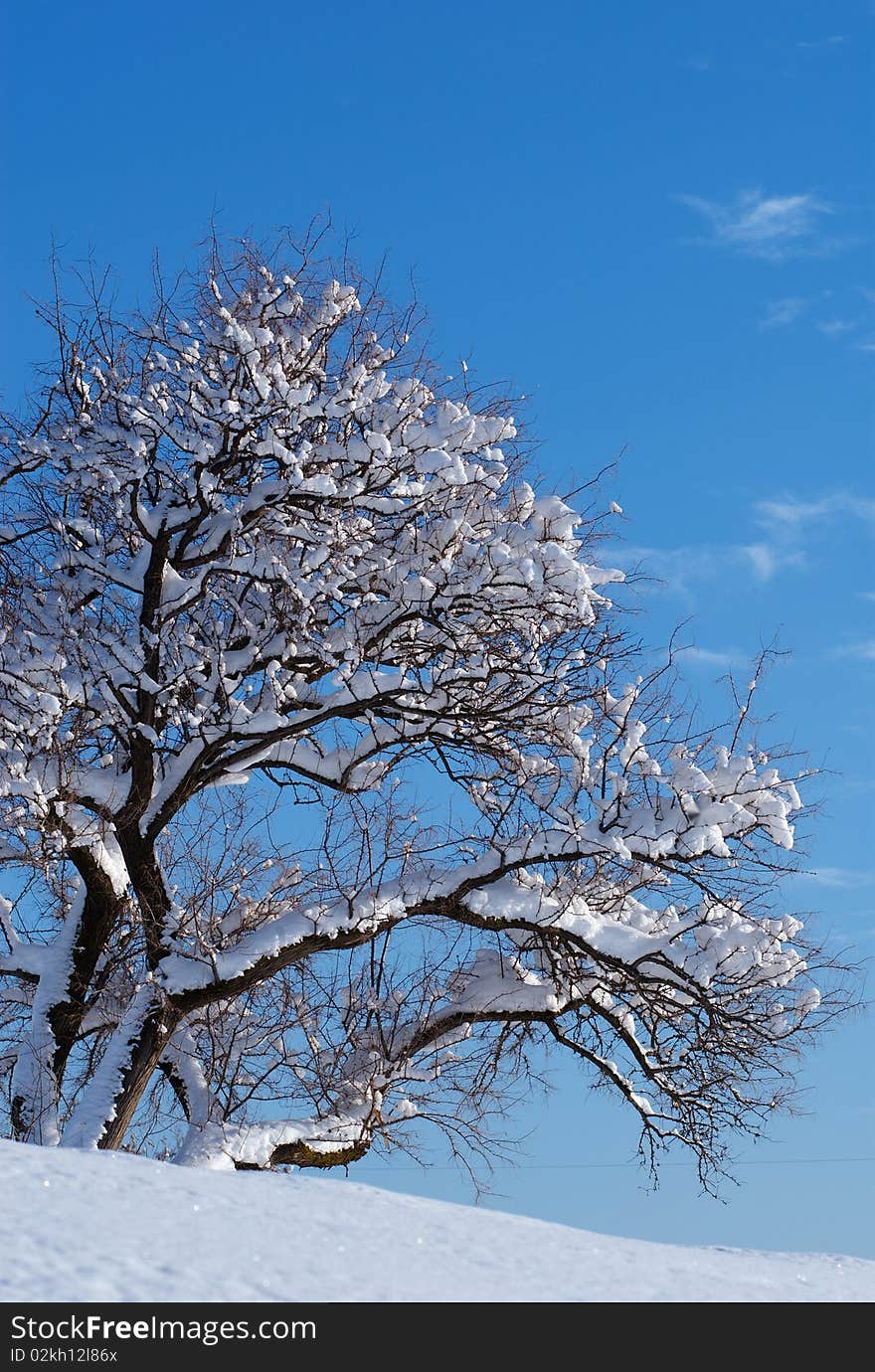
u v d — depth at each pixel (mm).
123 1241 5996
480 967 15203
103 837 13336
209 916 13344
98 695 13688
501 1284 6262
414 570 13773
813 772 14031
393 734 14305
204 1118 13156
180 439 13594
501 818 14078
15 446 13992
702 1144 15273
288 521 14172
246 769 14633
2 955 14234
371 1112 13695
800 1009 14430
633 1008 15133
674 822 13195
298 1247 6312
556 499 13625
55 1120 12625
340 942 13219
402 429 14000
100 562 14070
